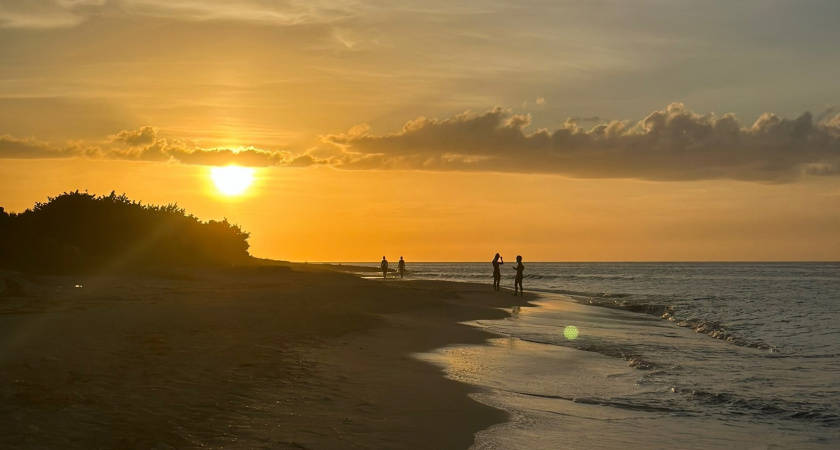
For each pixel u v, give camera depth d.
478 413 9.28
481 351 15.68
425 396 10.08
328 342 14.88
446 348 15.78
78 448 6.29
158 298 22.38
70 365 9.80
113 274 38.06
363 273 81.06
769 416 10.05
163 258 48.88
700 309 31.12
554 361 14.61
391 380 11.14
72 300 20.72
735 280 79.56
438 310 26.14
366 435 7.71
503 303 32.31
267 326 16.38
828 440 8.82
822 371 13.92
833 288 55.06
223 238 62.91
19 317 14.39
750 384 12.43
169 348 11.99
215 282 37.66
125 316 15.60
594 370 13.59
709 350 17.12
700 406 10.59
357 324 18.72
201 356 11.52
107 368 9.85
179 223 55.94
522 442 8.06
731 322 25.09
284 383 9.99
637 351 16.56
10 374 8.92
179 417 7.65
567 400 10.74
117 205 49.22
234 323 16.27
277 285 35.81
